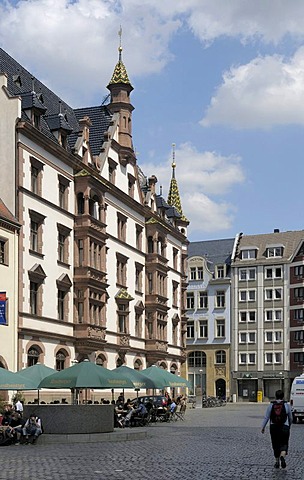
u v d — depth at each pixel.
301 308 105.38
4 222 46.84
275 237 112.31
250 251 111.00
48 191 53.19
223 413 64.44
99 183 59.44
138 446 28.12
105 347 61.19
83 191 57.41
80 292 56.75
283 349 106.19
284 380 105.69
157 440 31.31
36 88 60.03
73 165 57.00
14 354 47.28
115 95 67.81
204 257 113.50
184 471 19.31
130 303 67.56
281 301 107.25
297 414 46.41
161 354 72.69
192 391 111.06
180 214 88.12
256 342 108.00
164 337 75.62
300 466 20.50
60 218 54.75
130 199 67.62
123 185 67.50
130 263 68.12
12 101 49.66
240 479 17.52
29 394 49.44
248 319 109.19
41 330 50.81
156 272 72.88
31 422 29.67
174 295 81.50
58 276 54.00
